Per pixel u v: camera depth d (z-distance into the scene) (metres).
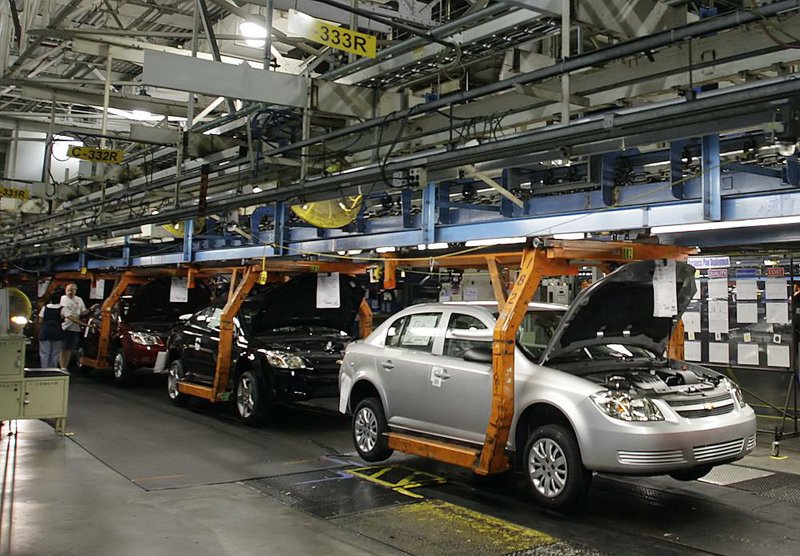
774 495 6.75
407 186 8.05
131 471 7.34
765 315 11.91
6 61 14.31
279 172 10.25
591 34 6.87
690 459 5.76
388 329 8.20
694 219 6.73
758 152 6.63
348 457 8.38
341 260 10.73
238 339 10.90
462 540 5.39
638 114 5.24
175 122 17.94
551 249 6.41
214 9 14.44
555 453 6.10
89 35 12.11
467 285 13.53
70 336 14.61
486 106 7.56
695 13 6.55
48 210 17.64
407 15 9.17
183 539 5.27
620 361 6.97
